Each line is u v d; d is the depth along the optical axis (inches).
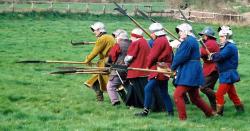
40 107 542.9
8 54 975.6
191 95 490.3
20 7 2000.5
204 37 537.3
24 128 437.4
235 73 514.0
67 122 466.3
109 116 503.8
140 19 1937.7
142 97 537.6
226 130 447.8
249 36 1609.3
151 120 470.6
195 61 472.7
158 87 512.4
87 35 1403.8
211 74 535.2
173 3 2394.2
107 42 572.7
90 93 635.5
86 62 572.7
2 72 772.6
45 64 878.4
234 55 509.7
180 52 466.9
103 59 575.2
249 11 2295.8
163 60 494.9
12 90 619.8
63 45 1170.0
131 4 2610.7
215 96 537.6
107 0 2556.6
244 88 705.0
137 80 538.6
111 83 556.1
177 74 478.3
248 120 500.4
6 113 510.6
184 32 470.3
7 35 1304.1
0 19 1697.8
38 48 1091.3
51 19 1797.5
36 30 1454.2
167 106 511.5
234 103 529.3
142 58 534.9
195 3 2335.1
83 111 532.4
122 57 555.8
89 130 426.0
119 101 556.7
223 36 507.8
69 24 1662.2
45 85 684.1
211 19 1971.0
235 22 1884.8
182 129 434.3
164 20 1967.3
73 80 738.2
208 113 498.0
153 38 522.9
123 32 565.0
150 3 2819.9
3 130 430.3
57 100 581.3
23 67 836.6
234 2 2608.3
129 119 477.7
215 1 2311.8
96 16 1927.9
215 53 504.4
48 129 430.3
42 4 2258.9
